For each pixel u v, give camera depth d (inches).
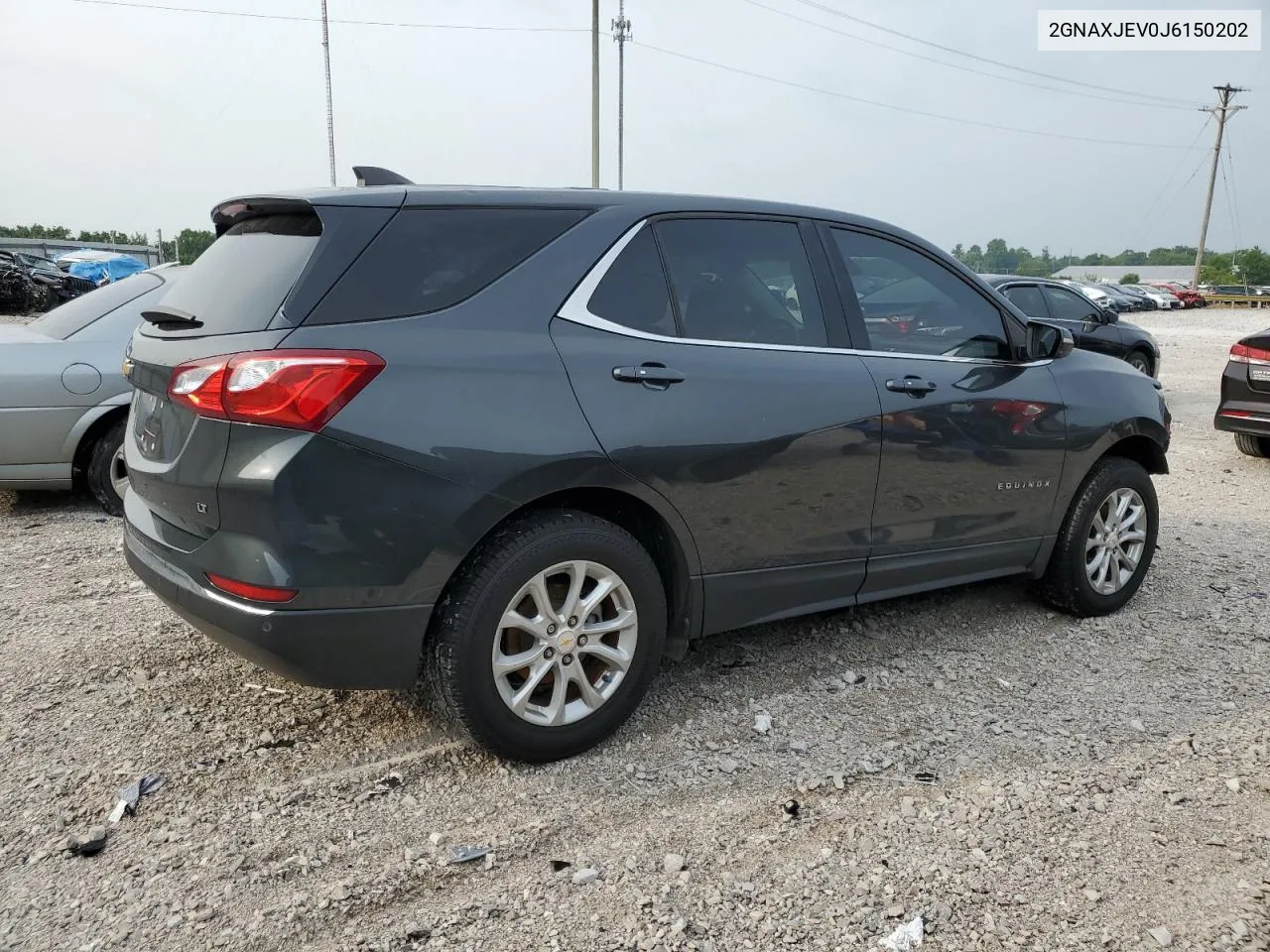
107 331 230.2
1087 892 100.0
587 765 123.6
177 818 109.7
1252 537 240.7
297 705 136.9
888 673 153.4
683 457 124.6
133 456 124.1
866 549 147.6
